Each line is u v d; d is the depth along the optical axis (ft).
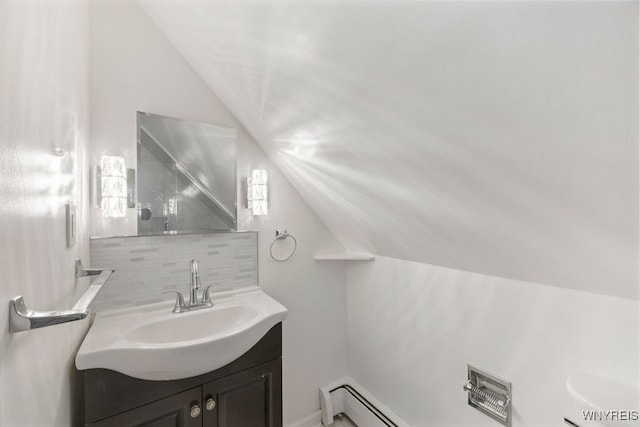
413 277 5.17
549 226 2.51
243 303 4.81
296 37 2.44
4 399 1.39
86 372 3.06
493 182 2.46
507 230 2.90
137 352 3.11
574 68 1.48
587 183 1.93
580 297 3.01
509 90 1.75
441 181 2.86
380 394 5.96
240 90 4.06
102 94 4.15
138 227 4.39
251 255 5.49
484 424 3.96
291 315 6.08
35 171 1.81
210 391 3.80
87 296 2.20
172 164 4.69
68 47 2.73
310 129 3.56
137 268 4.39
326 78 2.61
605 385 2.72
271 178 5.72
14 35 1.51
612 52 1.34
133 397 3.29
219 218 5.11
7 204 1.42
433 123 2.31
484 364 3.98
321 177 4.56
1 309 1.35
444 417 4.58
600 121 1.58
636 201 1.82
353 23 1.99
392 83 2.21
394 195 3.63
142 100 4.47
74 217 2.91
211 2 2.93
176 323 4.20
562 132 1.76
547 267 3.02
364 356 6.42
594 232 2.26
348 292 6.88
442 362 4.61
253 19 2.65
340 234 6.34
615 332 2.76
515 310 3.61
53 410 2.35
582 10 1.28
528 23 1.43
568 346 3.10
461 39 1.68
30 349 1.80
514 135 1.97
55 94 2.27
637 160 1.61
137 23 4.47
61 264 2.43
